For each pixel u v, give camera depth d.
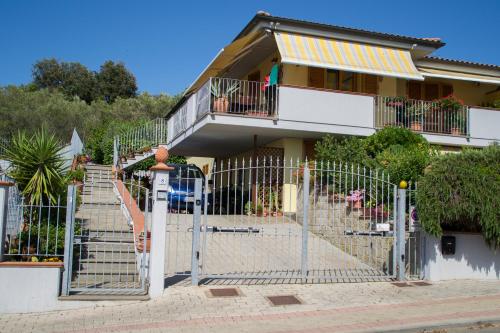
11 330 7.00
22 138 9.84
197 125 16.23
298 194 14.76
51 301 8.00
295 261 11.37
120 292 8.63
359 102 16.66
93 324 7.24
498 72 20.98
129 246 10.84
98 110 45.88
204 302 8.33
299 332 6.81
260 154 18.00
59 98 45.72
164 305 8.16
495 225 9.77
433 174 9.91
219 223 14.51
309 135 17.00
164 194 8.77
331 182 13.48
